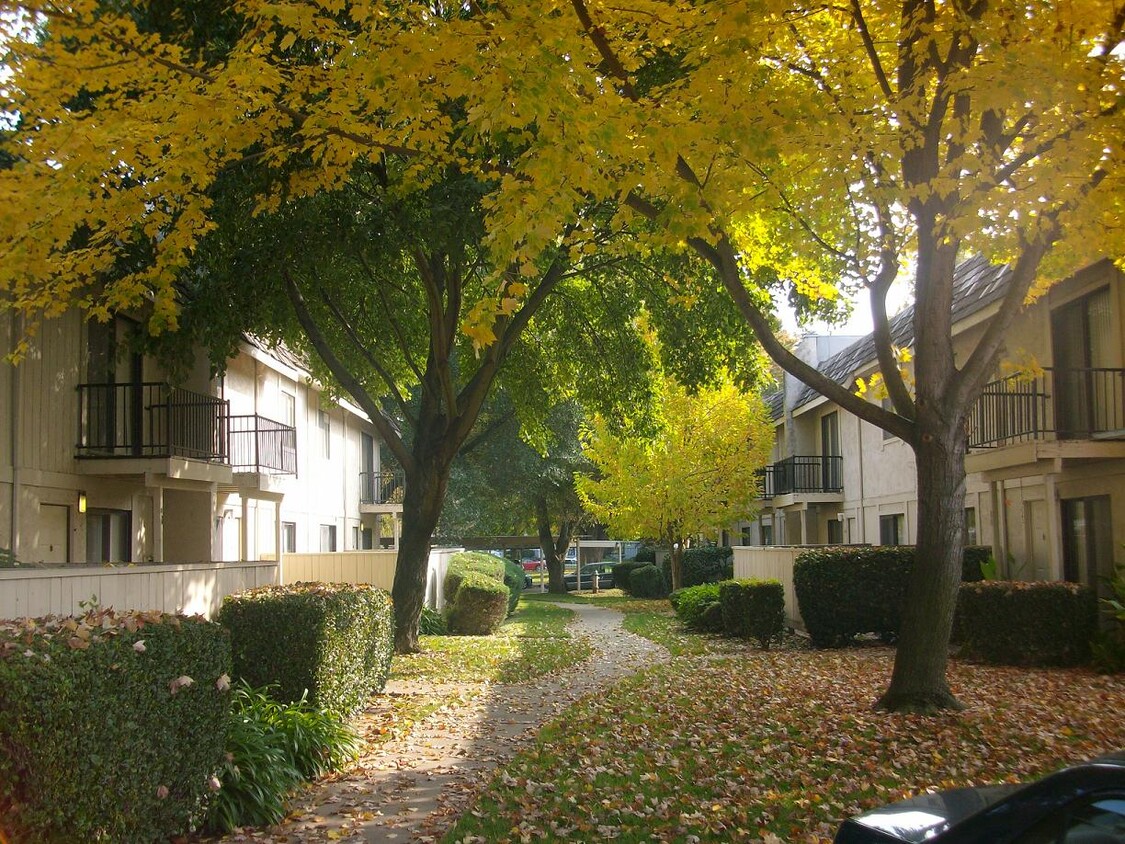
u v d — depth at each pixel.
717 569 35.97
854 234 10.18
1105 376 14.24
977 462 15.62
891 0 8.86
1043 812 3.31
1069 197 8.02
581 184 7.45
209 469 16.12
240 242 13.13
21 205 7.71
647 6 7.88
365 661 11.73
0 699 4.60
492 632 22.56
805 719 9.55
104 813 5.30
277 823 6.98
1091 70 8.05
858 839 3.86
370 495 33.78
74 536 14.03
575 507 43.25
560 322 19.56
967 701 10.32
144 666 5.72
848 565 16.81
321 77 8.90
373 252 12.90
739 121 7.92
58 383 13.70
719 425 29.66
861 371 22.98
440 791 7.88
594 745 9.18
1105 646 12.78
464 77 7.29
